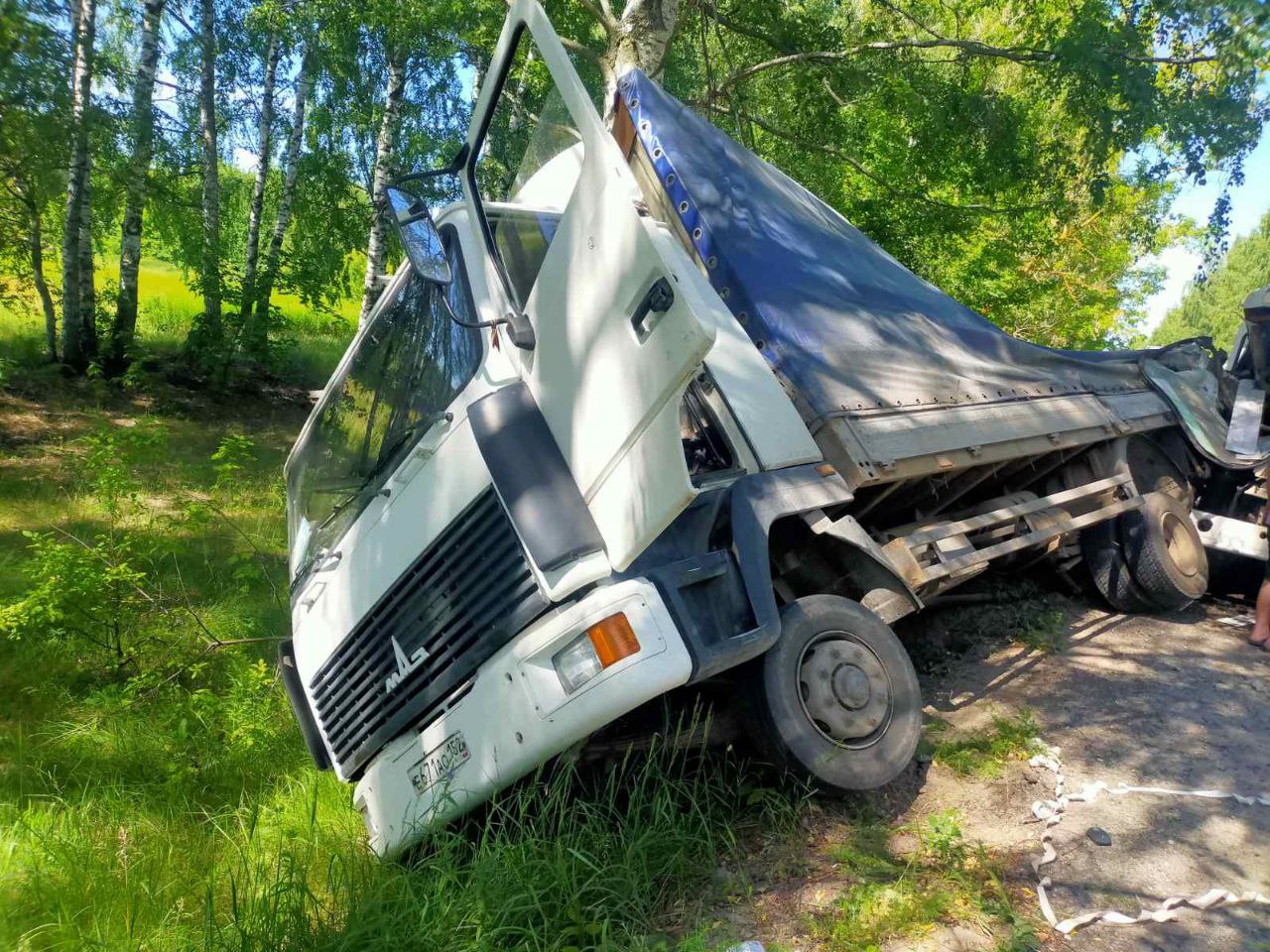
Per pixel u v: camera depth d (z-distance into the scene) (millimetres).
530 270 3633
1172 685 4430
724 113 12242
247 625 6207
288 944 3064
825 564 4062
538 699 3098
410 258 3256
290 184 17438
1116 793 3525
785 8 12477
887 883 3082
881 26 12672
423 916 3010
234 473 9719
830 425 3934
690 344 2729
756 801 3559
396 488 3666
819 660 3564
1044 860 3131
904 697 3691
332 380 4641
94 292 15086
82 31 12781
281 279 15938
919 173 12836
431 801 3367
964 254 15562
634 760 3752
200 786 4570
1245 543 5523
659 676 3018
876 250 5441
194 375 15891
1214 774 3600
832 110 12609
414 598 3500
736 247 4449
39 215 13109
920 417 4258
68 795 4328
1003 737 4012
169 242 17672
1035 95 10453
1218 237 7039
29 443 10719
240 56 18234
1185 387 6004
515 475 3205
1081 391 5359
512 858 3154
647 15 9047
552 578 3090
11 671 5461
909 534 4371
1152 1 7387
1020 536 4824
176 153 16672
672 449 2828
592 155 3109
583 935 2992
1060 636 5145
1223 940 2688
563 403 3223
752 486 3533
